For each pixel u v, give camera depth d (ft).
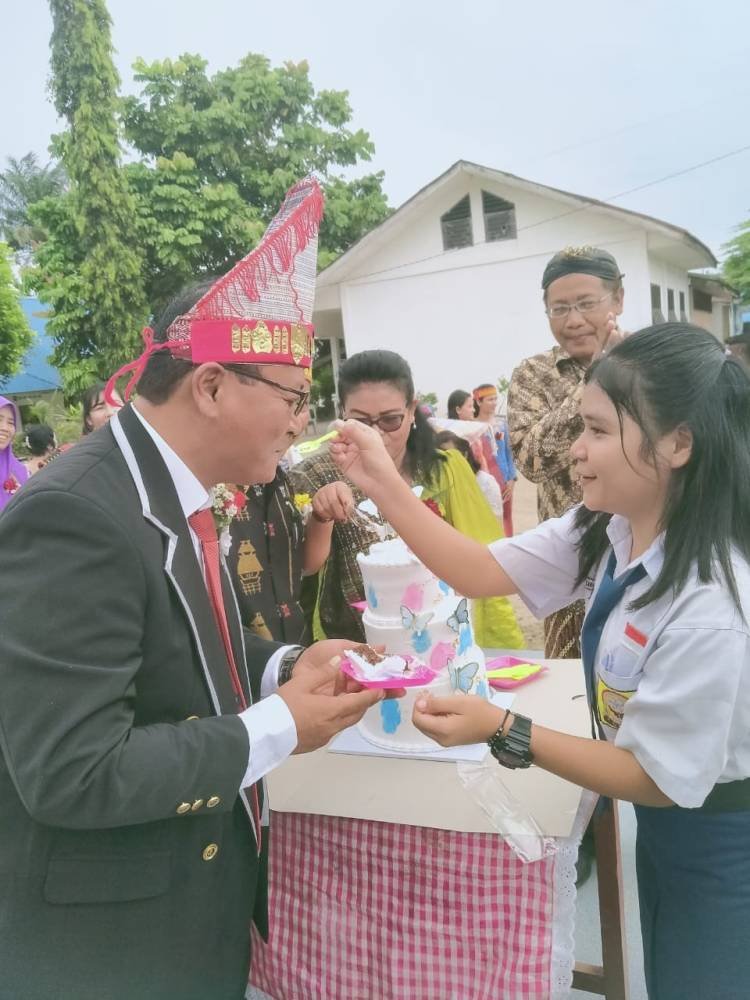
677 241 46.11
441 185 48.44
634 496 4.03
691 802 3.69
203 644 4.10
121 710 3.61
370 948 5.12
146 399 4.15
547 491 8.87
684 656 3.67
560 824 4.68
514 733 4.18
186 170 60.34
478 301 50.70
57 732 3.39
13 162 98.58
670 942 4.28
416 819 4.82
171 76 63.00
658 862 4.33
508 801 4.86
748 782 4.00
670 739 3.73
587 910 7.43
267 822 5.09
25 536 3.52
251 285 3.96
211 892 4.35
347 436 5.51
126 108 61.82
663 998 4.33
